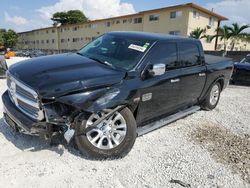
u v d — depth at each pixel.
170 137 4.07
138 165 3.11
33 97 2.84
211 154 3.58
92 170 2.92
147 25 31.53
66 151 3.28
